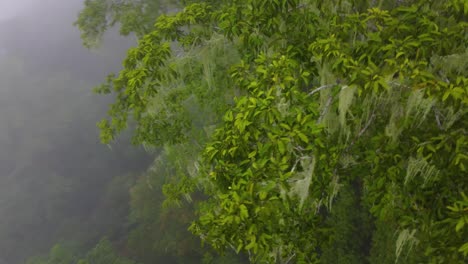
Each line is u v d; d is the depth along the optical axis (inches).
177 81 265.6
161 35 225.6
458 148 120.5
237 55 245.8
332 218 498.0
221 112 279.3
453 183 146.5
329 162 140.4
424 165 134.3
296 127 118.9
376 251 450.6
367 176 171.0
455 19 139.3
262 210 113.3
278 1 156.6
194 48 237.8
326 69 155.6
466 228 120.3
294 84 148.2
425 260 285.9
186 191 315.6
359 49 138.8
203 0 288.2
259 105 122.3
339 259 481.7
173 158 314.3
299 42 169.2
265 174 117.6
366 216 476.1
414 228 149.8
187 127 299.7
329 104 148.9
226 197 121.3
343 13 165.5
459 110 125.0
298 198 145.1
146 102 243.0
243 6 190.7
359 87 121.8
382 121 164.4
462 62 132.8
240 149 130.6
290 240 169.0
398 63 127.0
